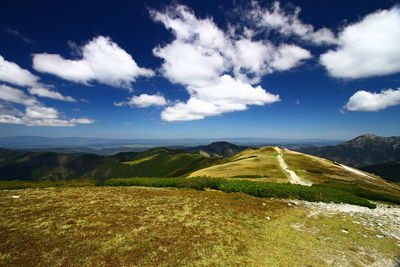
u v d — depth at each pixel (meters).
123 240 11.66
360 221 17.77
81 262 9.53
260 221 15.83
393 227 17.16
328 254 11.27
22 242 11.12
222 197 23.52
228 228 13.97
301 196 26.33
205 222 14.86
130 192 24.53
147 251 10.56
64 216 15.12
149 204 19.03
